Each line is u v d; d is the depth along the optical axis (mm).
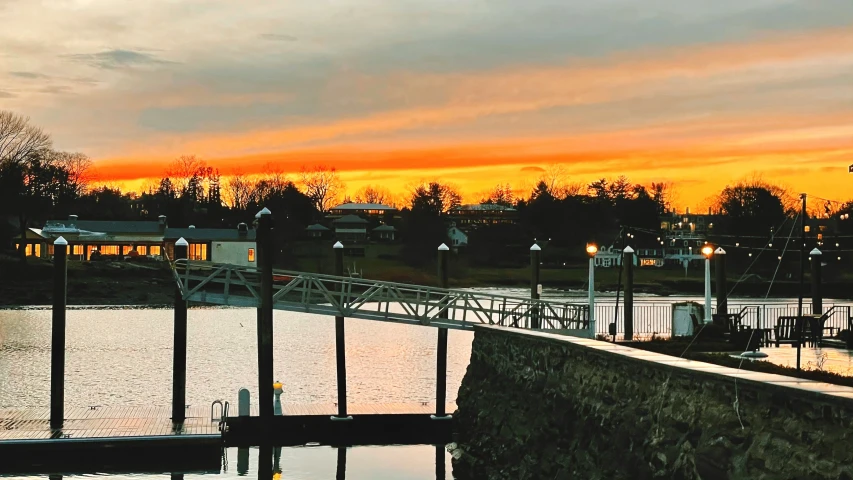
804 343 39781
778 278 143000
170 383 48031
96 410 33688
